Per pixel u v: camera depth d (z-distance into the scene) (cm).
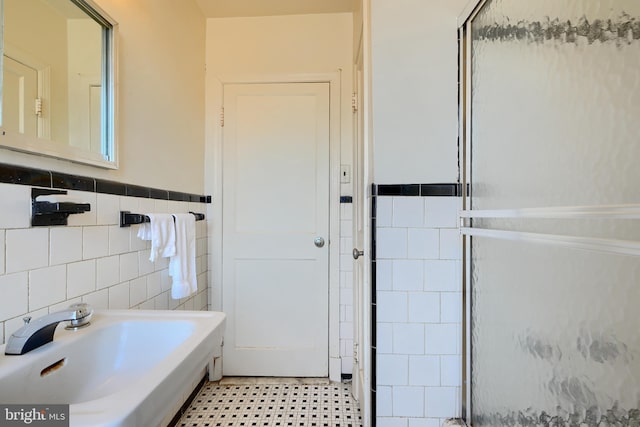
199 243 201
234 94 214
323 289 212
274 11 209
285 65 213
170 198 165
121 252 124
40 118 89
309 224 213
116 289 121
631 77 90
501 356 123
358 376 181
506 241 121
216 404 184
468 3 131
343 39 212
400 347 140
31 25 87
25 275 84
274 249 213
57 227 95
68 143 99
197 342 79
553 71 108
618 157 93
